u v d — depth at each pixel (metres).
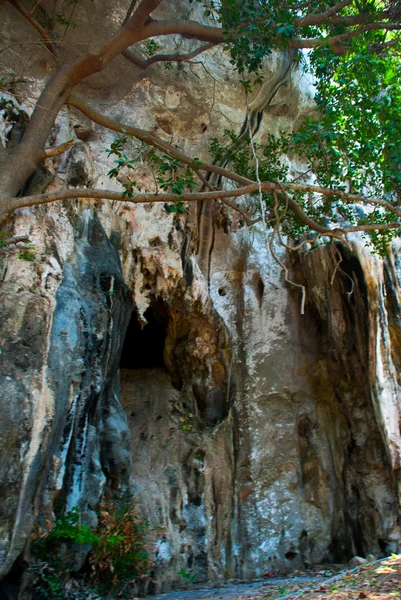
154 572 9.50
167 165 8.86
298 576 10.23
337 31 11.00
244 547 10.91
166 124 12.41
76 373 8.20
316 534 11.41
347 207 12.48
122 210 10.83
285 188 9.63
